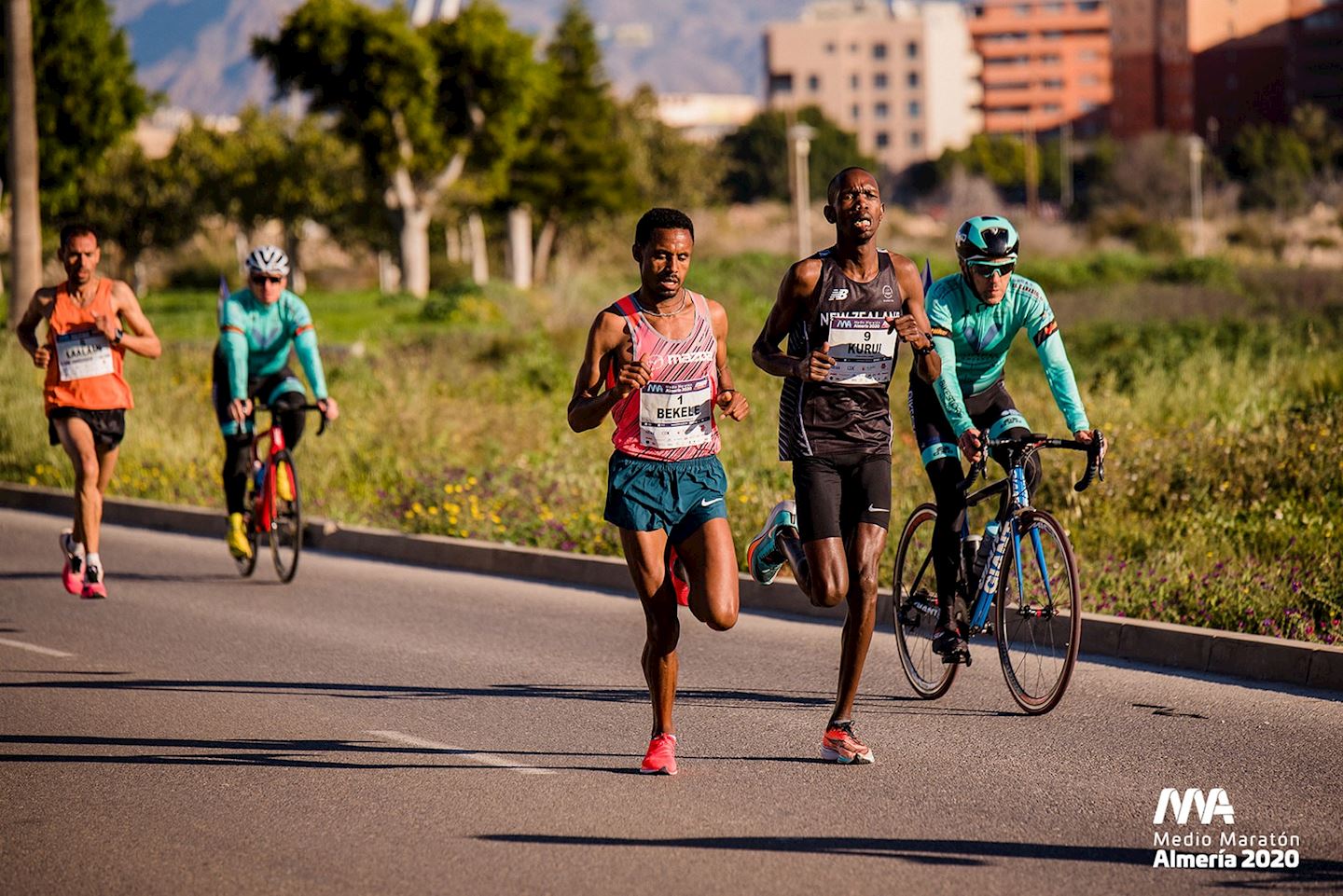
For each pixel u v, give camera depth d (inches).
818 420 406.9
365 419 1064.2
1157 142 5944.9
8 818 377.1
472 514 786.8
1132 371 1085.8
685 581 397.7
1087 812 366.6
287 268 685.9
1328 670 481.1
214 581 714.2
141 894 323.9
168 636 591.2
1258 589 555.2
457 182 3843.5
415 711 475.8
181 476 960.3
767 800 380.2
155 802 387.9
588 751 428.5
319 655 555.2
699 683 508.1
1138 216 4547.2
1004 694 484.4
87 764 422.6
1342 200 5300.2
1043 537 449.4
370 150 3612.2
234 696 496.4
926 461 461.7
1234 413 862.5
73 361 614.2
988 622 469.4
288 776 408.8
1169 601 561.0
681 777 402.0
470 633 592.4
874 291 405.7
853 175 403.2
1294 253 4158.5
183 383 1274.6
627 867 333.4
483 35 3592.5
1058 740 429.1
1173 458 745.0
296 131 4311.0
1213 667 505.7
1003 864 331.6
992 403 469.7
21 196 1421.0
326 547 807.7
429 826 364.5
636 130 5132.9
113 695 500.7
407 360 1510.8
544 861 338.6
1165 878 322.3
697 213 4495.6
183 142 4220.0
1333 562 593.0
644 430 388.5
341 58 3496.6
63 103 3412.9
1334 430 770.8
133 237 4212.6
